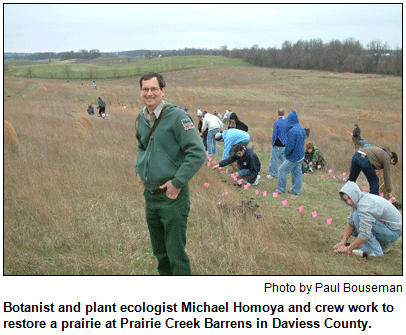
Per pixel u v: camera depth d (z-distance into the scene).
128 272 3.37
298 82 70.88
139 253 3.73
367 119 28.72
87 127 10.50
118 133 10.60
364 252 3.99
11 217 4.20
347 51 93.62
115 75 96.12
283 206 5.79
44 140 8.46
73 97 35.00
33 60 131.00
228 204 5.26
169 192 2.65
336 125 22.69
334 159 9.23
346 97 52.47
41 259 3.50
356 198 3.94
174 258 2.85
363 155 5.22
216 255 3.71
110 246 3.79
